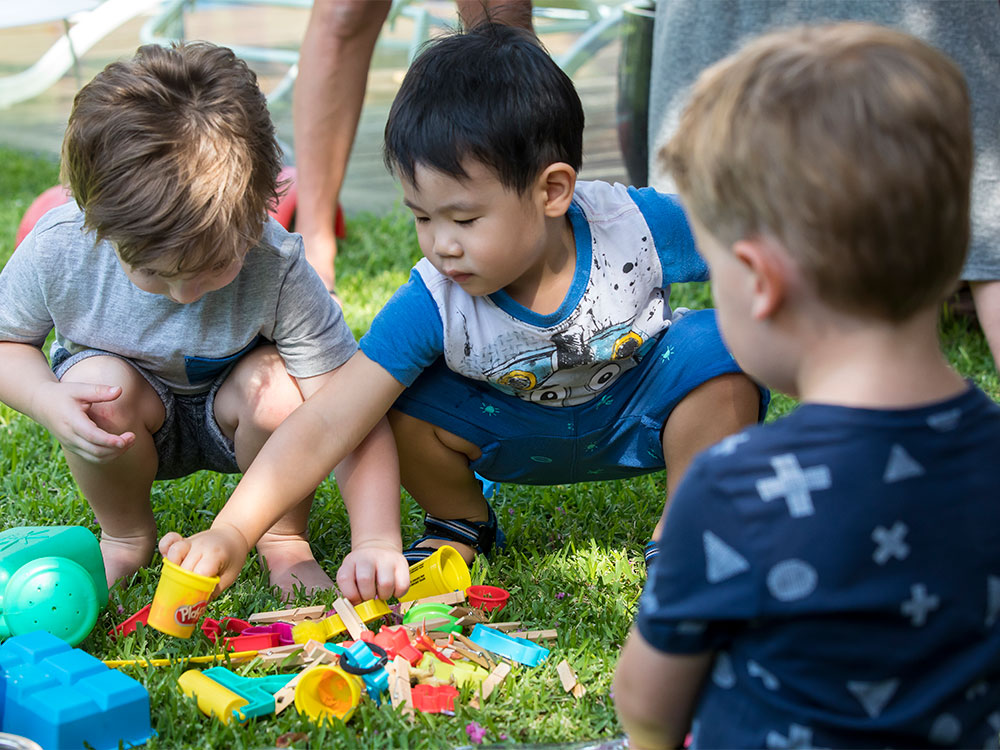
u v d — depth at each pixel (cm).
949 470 112
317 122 353
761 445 113
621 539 231
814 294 112
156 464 214
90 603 177
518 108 174
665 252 200
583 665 177
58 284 202
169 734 159
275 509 189
